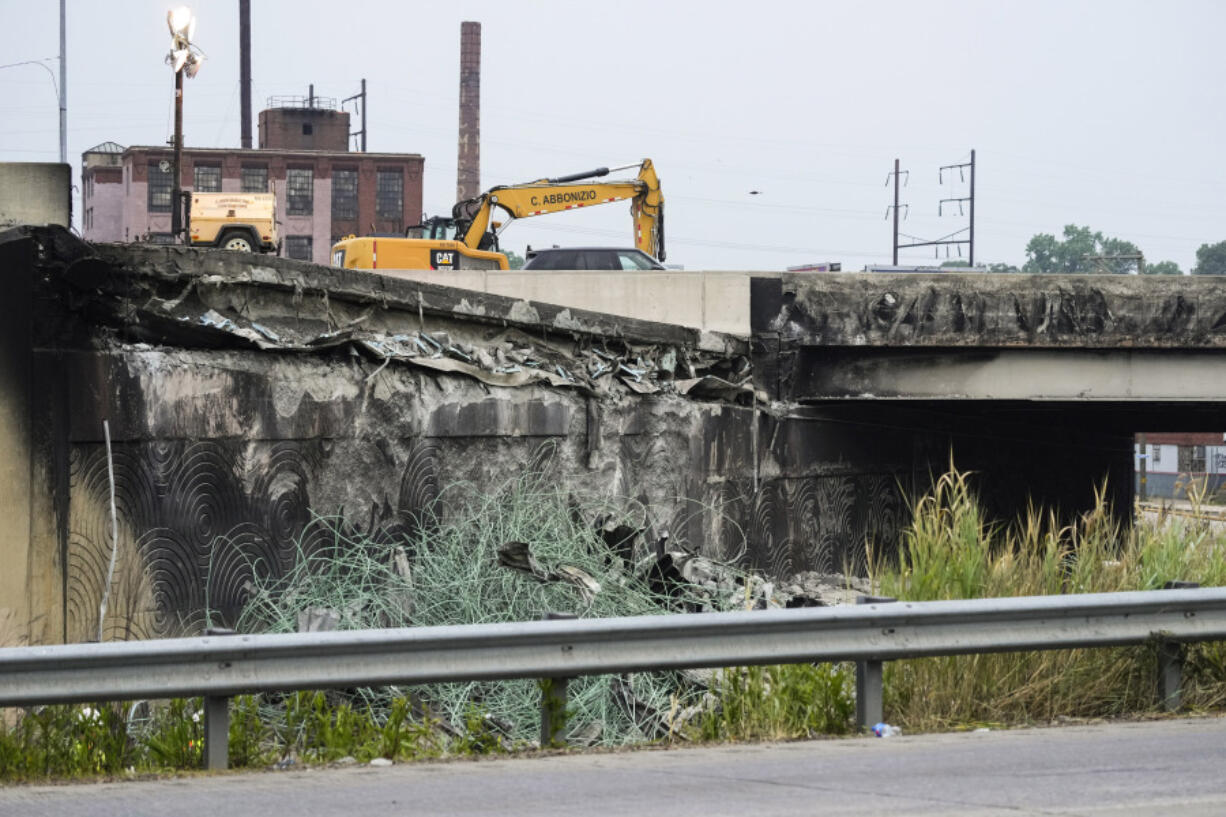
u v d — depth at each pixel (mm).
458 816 9969
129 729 13203
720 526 29312
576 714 14602
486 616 18078
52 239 16594
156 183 134250
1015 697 14258
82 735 12367
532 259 47844
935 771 11562
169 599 17641
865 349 34844
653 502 26703
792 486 33125
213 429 18281
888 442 38375
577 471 24625
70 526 16625
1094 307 35281
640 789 10906
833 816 9945
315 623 17000
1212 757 12109
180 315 18203
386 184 141375
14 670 11234
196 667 11688
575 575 18641
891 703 14086
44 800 10523
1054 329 35125
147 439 17516
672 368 29391
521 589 18500
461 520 21094
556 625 12539
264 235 68125
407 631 12133
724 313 33531
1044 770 11570
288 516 19172
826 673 13812
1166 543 17391
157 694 11555
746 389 31203
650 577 20812
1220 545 17516
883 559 34156
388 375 20875
